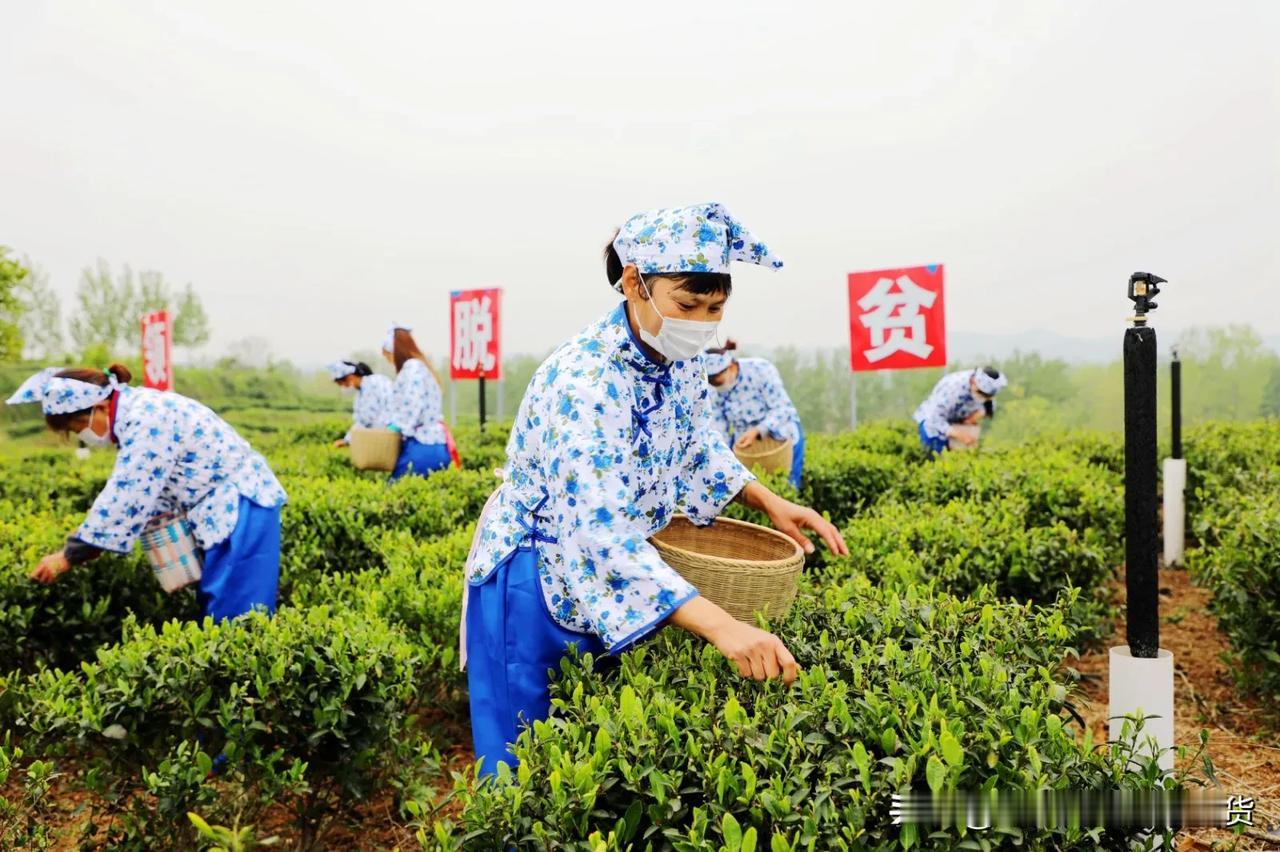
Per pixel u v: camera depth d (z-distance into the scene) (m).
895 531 4.65
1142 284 2.57
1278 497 5.39
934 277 10.33
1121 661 2.63
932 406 9.98
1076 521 5.59
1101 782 2.02
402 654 3.52
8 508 6.67
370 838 3.73
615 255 2.62
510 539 2.70
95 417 4.28
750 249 2.46
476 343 12.88
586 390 2.45
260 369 30.48
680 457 2.90
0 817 3.22
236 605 4.50
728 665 2.54
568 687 2.52
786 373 20.86
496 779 2.06
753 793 1.92
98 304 27.89
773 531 3.15
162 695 3.20
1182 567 7.56
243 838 2.04
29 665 4.81
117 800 3.34
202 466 4.43
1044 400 17.19
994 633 2.85
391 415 9.05
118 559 4.97
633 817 1.97
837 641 2.70
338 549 6.25
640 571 2.29
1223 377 15.42
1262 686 4.75
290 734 3.39
